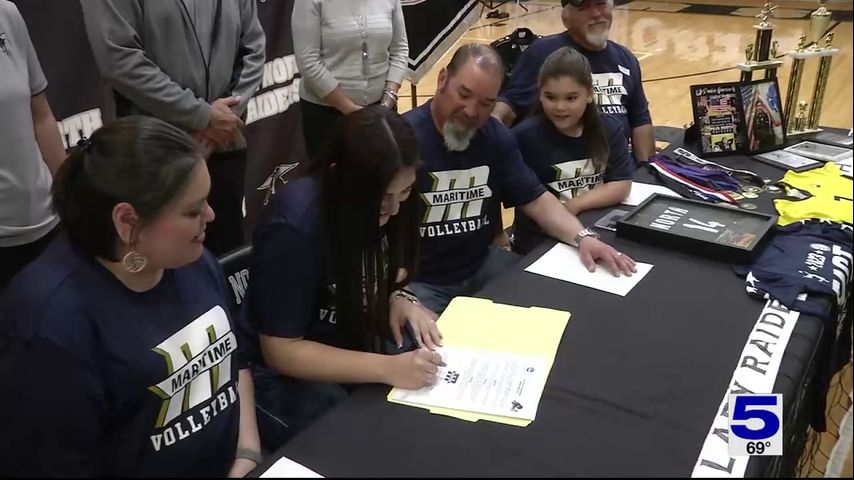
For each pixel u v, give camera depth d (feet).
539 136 6.82
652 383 3.77
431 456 3.24
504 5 27.94
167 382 3.54
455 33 10.30
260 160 9.53
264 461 3.23
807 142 7.82
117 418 3.49
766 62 7.72
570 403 3.61
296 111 9.87
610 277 5.01
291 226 4.10
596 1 7.55
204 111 6.18
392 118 4.08
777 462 3.67
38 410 3.18
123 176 3.17
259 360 4.66
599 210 6.34
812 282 4.71
